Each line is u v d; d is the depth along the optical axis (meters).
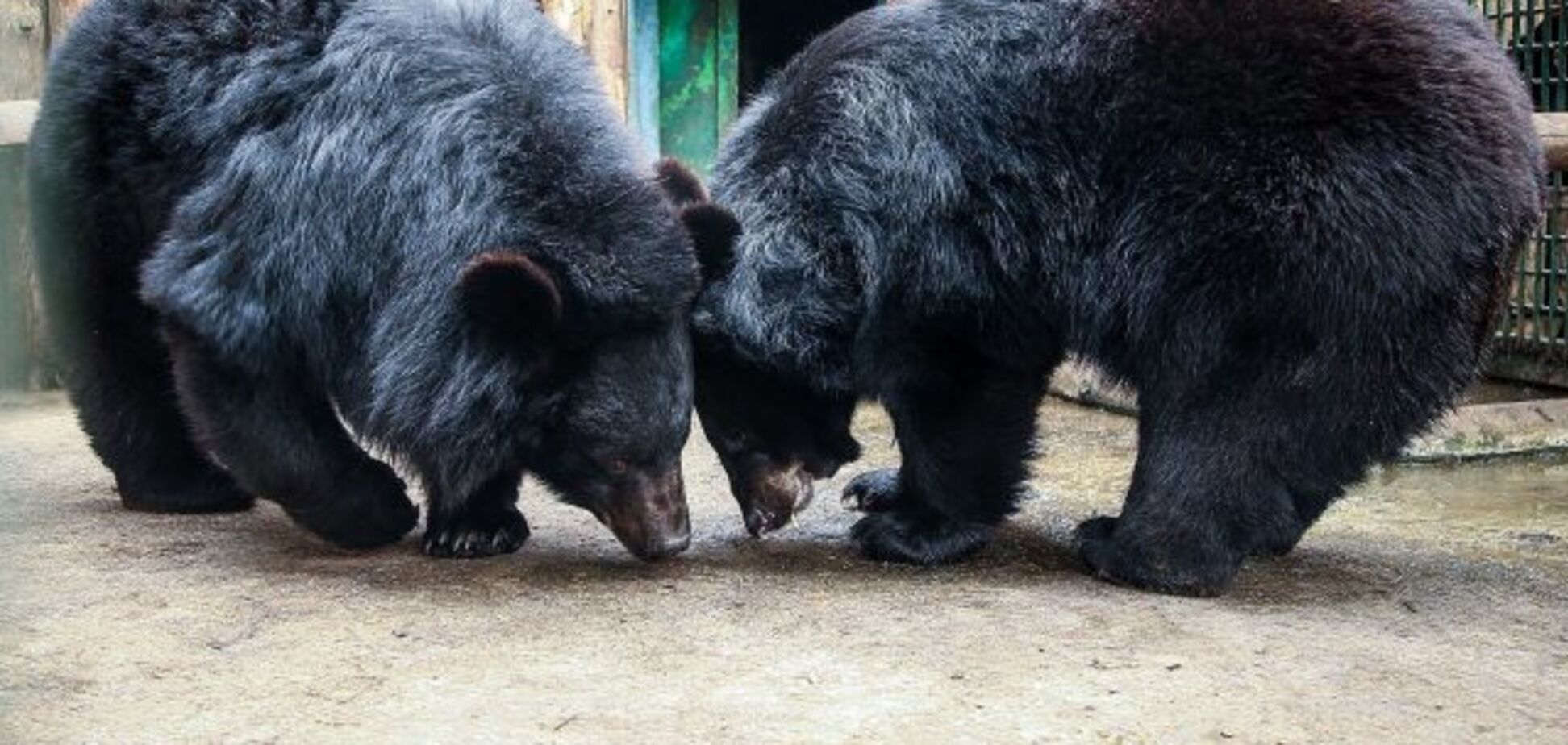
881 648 4.12
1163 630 4.36
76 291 5.49
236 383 4.83
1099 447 7.43
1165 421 4.85
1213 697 3.77
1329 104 4.57
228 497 5.75
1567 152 7.02
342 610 4.44
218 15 4.97
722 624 4.34
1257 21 4.67
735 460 5.29
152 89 5.08
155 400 5.57
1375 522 6.00
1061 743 3.45
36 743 3.40
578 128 4.69
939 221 4.92
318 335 4.76
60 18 8.69
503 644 4.12
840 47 5.19
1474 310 4.71
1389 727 3.60
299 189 4.69
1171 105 4.71
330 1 4.88
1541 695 3.84
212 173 4.88
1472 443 7.29
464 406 4.50
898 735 3.48
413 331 4.56
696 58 10.11
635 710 3.62
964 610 4.54
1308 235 4.55
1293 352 4.64
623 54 9.49
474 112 4.62
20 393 8.81
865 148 4.96
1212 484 4.76
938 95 4.95
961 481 5.12
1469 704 3.77
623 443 4.56
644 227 4.57
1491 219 4.62
